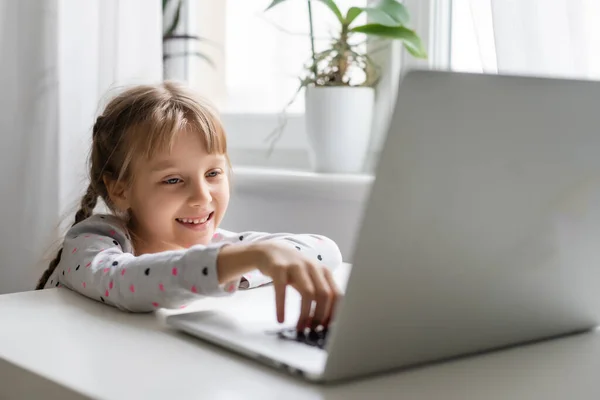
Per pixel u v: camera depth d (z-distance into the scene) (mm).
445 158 467
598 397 518
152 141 1049
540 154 514
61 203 1608
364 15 1554
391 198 462
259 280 922
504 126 483
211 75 1844
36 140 1613
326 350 539
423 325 546
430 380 546
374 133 1536
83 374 542
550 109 505
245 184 1600
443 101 449
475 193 494
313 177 1432
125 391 503
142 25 1597
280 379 538
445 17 1412
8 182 1638
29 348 616
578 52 1070
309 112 1469
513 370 580
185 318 710
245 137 1810
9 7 1603
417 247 490
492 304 583
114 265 823
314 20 1630
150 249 1100
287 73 1708
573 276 620
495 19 1127
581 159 541
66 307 795
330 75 1462
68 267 911
